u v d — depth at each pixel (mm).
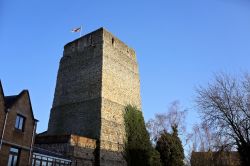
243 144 25234
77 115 44531
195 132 46750
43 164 30812
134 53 54188
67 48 51938
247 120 25875
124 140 44125
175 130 44875
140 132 46344
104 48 46656
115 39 49938
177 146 43000
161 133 45875
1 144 24891
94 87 44500
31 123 29312
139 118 48375
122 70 49344
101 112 41875
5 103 26609
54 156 32406
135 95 50781
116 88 46562
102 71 44688
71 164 35000
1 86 25844
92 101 43688
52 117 48000
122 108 46312
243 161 25062
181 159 42438
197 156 46062
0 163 24562
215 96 27406
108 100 44000
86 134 41906
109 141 41375
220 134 26766
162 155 42406
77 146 36812
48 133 47094
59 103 48125
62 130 45344
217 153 29438
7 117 26000
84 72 47062
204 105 27875
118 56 49375
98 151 39250
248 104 26547
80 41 50344
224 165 31000
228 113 26594
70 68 49500
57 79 50625
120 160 42156
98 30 48406
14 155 26672
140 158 43438
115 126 43438
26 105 28906
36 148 31016
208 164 43875
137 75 53094
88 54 48000
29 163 28109
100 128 40719
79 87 46531
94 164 38406
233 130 26062
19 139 27266
